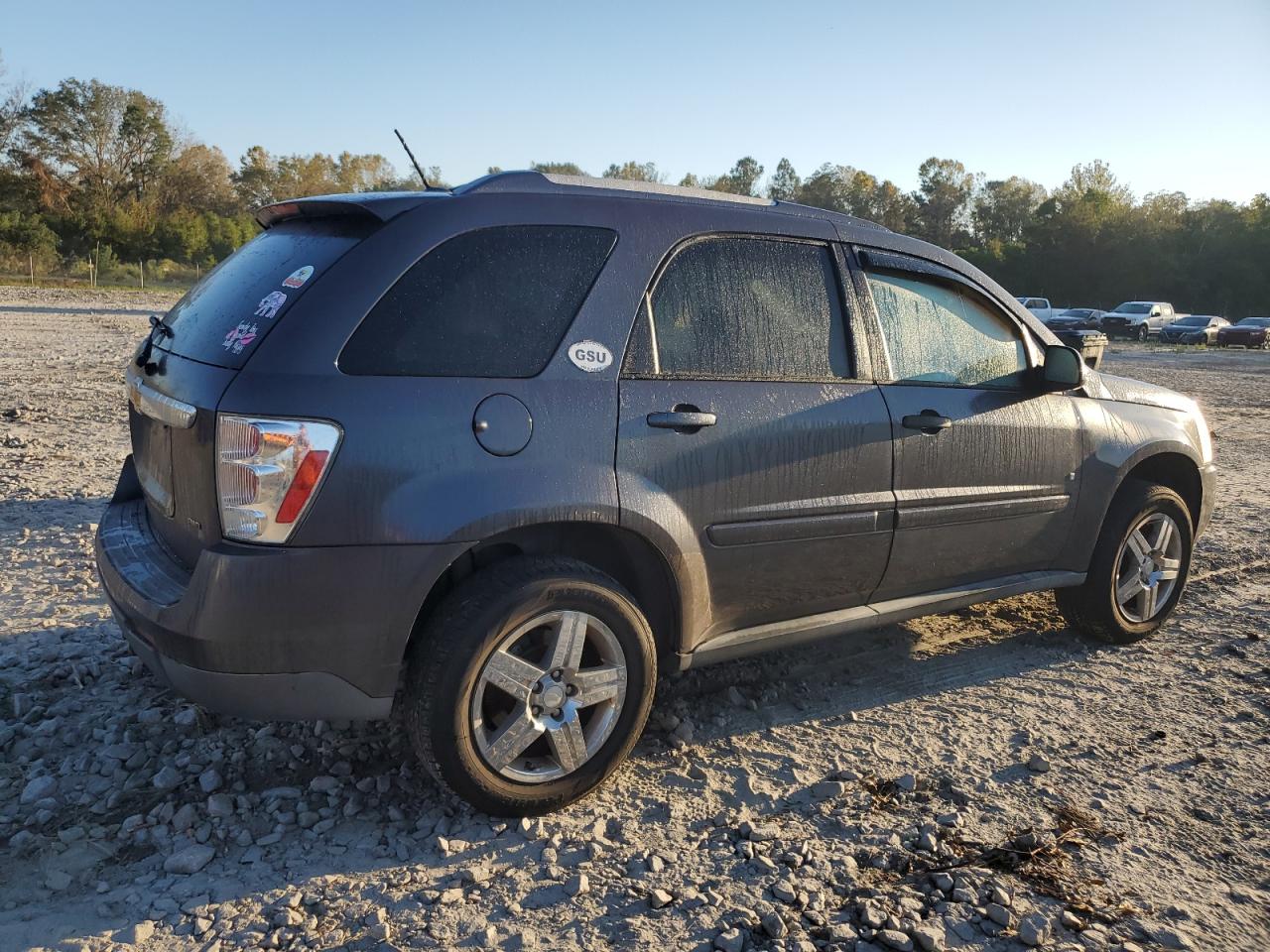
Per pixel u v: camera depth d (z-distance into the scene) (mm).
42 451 7918
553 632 2934
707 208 3410
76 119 74750
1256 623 4996
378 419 2654
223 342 2807
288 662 2645
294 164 100062
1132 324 42531
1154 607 4719
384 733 3484
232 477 2588
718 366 3283
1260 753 3598
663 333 3186
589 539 3180
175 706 3617
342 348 2674
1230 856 2943
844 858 2846
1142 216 70688
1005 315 4148
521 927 2508
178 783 3121
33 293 35656
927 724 3775
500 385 2846
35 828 2871
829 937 2498
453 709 2762
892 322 3770
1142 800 3242
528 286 2973
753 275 3432
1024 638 4750
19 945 2375
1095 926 2586
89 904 2549
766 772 3363
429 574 2719
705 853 2867
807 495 3430
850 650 4508
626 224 3191
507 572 2842
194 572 2639
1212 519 7289
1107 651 4602
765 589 3439
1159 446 4570
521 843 2879
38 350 15633
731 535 3271
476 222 2938
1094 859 2895
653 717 3727
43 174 66625
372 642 2703
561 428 2906
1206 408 15812
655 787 3229
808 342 3516
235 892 2617
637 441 3037
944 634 4773
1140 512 4504
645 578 3232
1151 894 2734
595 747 3045
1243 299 67875
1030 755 3527
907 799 3209
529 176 3141
